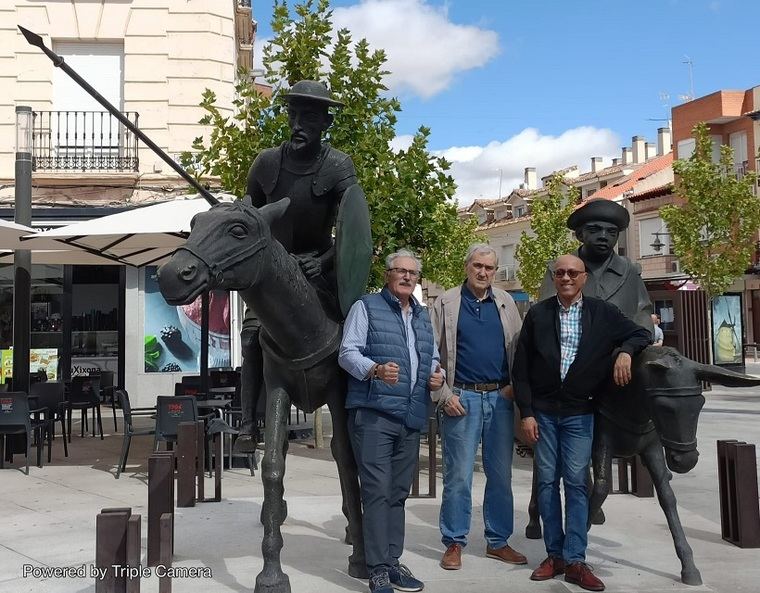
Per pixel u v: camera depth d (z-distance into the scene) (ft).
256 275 11.28
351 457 13.48
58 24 46.96
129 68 47.29
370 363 12.35
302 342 12.43
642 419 13.34
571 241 102.27
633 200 124.26
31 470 26.86
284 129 27.73
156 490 14.93
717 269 65.92
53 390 32.19
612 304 14.51
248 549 15.94
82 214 45.16
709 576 14.11
